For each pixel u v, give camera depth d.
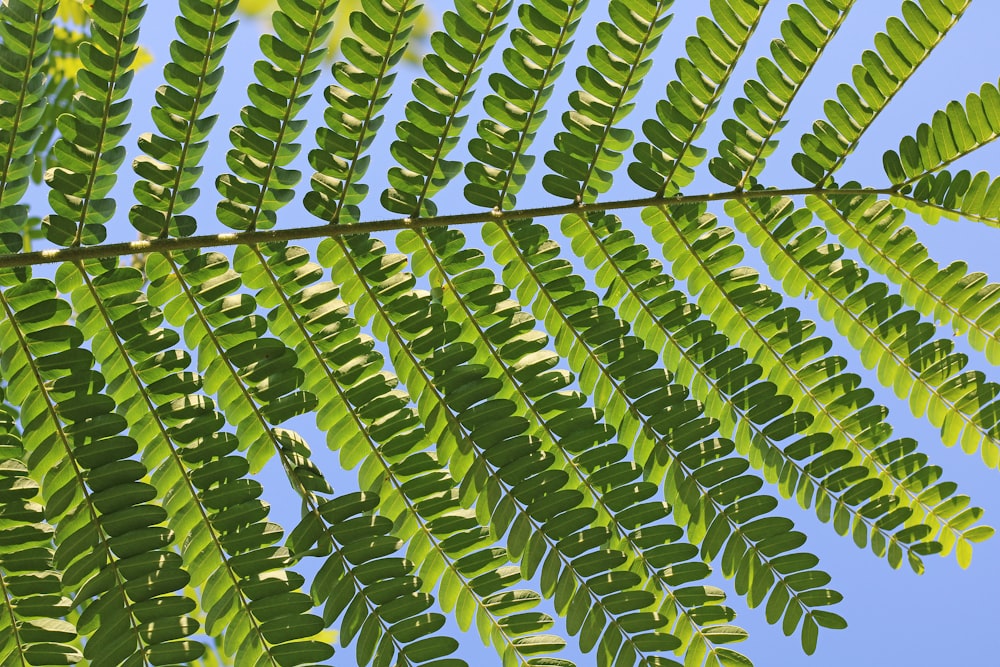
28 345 2.27
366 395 2.45
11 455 2.18
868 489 2.65
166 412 2.31
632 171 2.71
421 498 2.43
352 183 2.53
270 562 2.26
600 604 2.44
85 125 2.31
